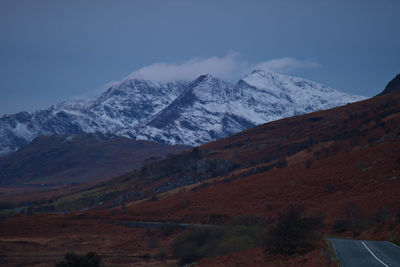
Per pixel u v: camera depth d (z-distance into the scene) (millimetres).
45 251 123938
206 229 93500
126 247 127000
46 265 100812
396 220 77375
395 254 52906
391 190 122250
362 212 107875
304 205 127312
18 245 134750
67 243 139375
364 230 93000
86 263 76750
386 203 110812
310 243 57188
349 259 48969
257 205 151125
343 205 122562
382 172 143750
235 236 80312
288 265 48062
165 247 118062
